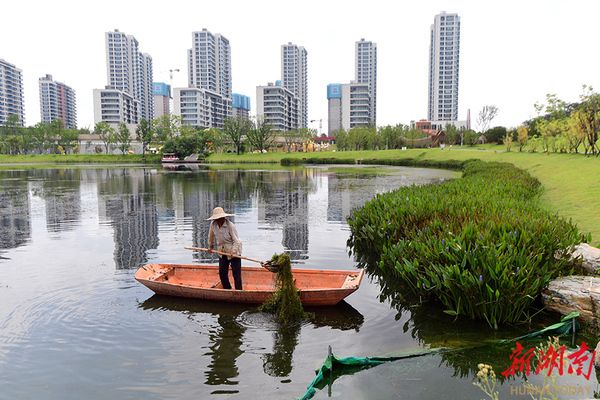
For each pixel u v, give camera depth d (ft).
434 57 485.97
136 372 18.39
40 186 107.34
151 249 40.29
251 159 265.54
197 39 574.56
